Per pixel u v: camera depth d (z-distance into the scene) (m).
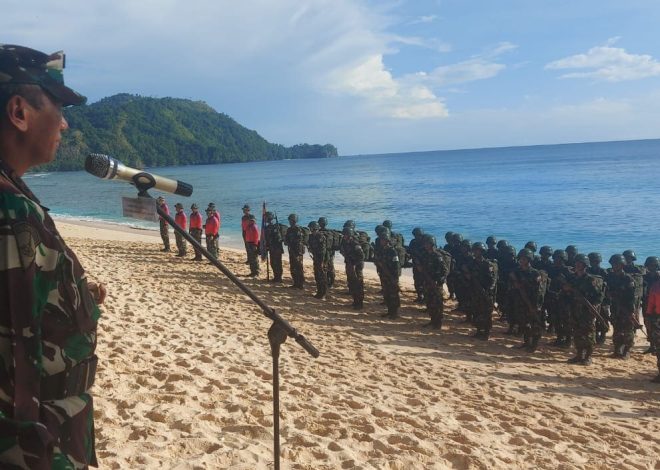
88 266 17.66
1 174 1.43
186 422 5.22
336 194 69.81
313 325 12.78
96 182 112.00
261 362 8.63
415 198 60.41
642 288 13.29
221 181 112.38
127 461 4.28
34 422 1.36
